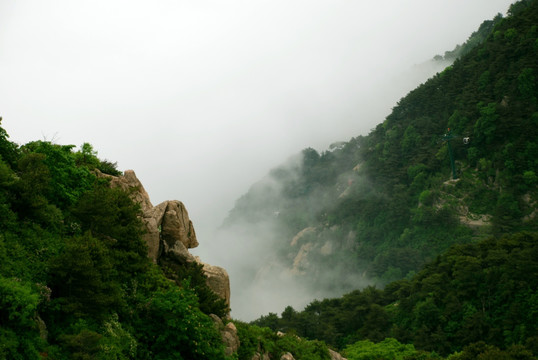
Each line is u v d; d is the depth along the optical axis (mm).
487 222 191000
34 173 25250
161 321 26500
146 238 32500
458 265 105438
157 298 26672
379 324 106125
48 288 21562
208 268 36688
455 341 94062
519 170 194750
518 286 94250
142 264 28359
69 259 21984
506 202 187125
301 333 104688
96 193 27438
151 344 25875
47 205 26062
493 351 52219
